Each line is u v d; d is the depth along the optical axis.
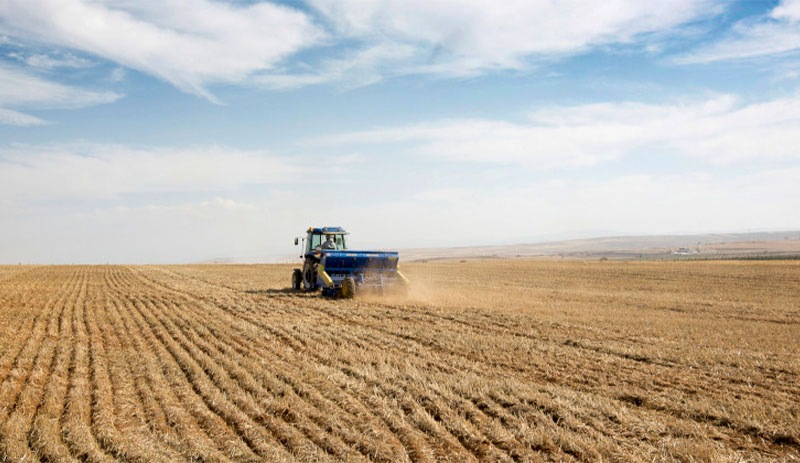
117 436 7.63
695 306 23.55
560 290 31.56
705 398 9.34
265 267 64.81
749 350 13.70
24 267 63.47
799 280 38.31
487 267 61.69
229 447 7.24
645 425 8.00
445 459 6.93
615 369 11.45
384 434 7.61
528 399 9.05
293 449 7.23
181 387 10.01
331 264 24.64
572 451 7.15
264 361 11.88
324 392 9.54
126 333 16.05
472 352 12.98
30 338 14.94
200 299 25.05
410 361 11.88
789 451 7.32
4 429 7.91
